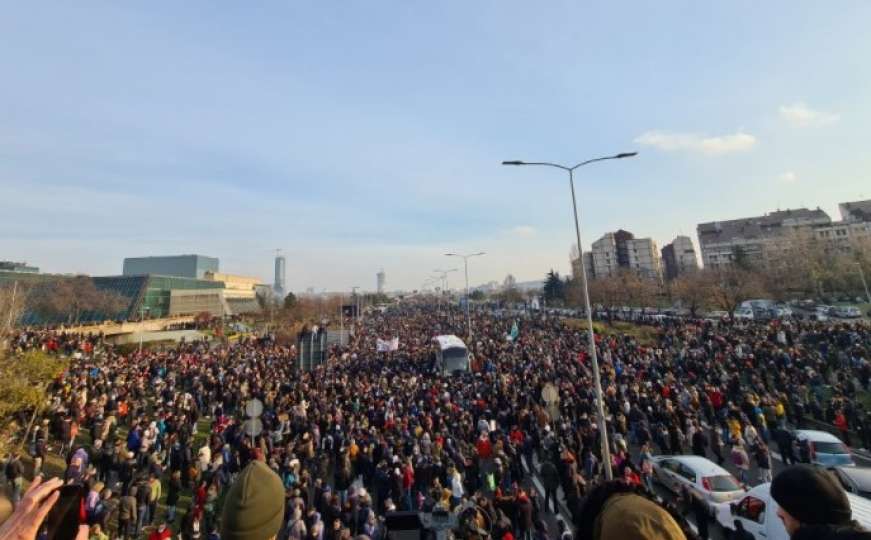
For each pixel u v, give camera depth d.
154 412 23.50
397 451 15.61
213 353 39.47
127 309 78.50
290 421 19.75
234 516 1.84
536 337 43.88
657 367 27.00
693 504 12.05
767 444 18.31
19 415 17.33
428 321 73.25
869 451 17.42
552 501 15.23
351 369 35.00
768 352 25.86
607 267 131.12
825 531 2.12
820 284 61.59
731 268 58.44
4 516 1.49
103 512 11.78
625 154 18.86
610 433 18.42
